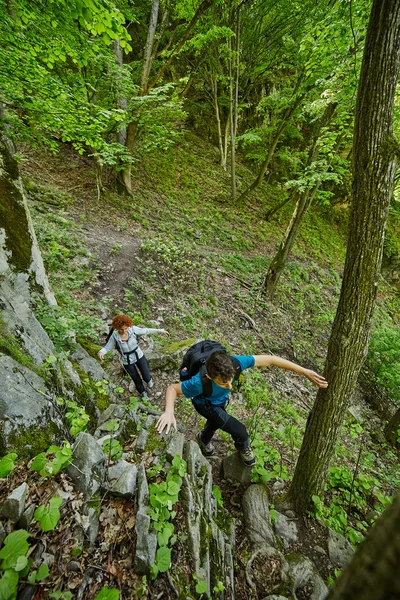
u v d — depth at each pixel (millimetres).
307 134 17000
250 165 17422
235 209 14383
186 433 3840
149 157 13734
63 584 1516
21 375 2438
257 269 11195
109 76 8625
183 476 2197
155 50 10688
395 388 8109
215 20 11141
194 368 2453
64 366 3332
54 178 10414
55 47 4156
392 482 4805
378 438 6469
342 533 3008
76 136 5195
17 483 1865
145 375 4266
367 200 2146
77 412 2678
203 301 8055
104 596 1336
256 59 13672
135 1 12445
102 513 1879
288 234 9297
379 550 560
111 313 6176
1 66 3916
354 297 2371
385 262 16188
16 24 3771
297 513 3021
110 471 2131
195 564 1869
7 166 4254
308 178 7965
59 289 5832
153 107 10094
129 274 7551
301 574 2367
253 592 2215
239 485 3109
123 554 1713
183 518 2062
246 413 4734
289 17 11383
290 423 5043
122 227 9852
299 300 10859
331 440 2809
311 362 8516
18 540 1444
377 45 1893
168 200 12727
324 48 5375
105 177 11555
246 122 17250
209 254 10469
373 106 1985
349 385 2607
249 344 7543
